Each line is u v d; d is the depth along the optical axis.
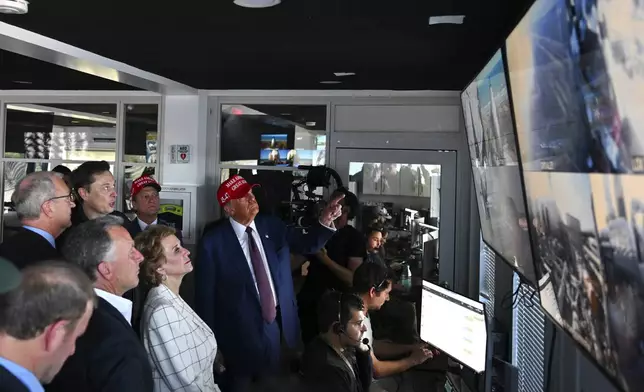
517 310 2.29
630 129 0.77
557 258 1.25
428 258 4.46
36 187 2.09
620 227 0.84
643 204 0.74
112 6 2.41
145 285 1.94
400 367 2.34
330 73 3.82
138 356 1.43
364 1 2.25
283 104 4.71
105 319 1.43
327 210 2.88
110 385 1.35
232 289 2.53
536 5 1.21
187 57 3.44
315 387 1.79
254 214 2.65
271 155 4.76
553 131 1.18
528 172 1.45
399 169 4.51
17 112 5.20
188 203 4.73
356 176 4.60
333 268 3.40
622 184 0.81
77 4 2.40
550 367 1.77
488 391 1.83
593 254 0.98
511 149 1.68
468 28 2.62
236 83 4.40
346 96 4.59
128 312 1.65
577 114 1.01
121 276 1.64
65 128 5.14
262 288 2.59
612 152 0.84
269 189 4.74
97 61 3.45
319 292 3.41
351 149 4.60
